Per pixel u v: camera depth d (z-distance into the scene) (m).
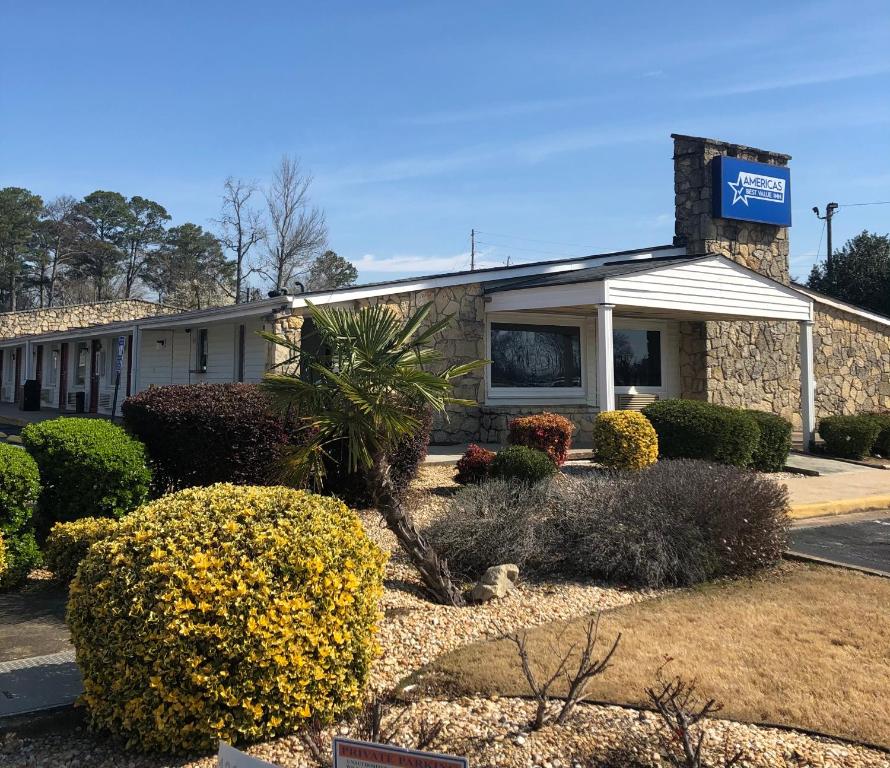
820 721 3.52
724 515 6.41
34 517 6.36
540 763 3.11
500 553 6.21
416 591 5.64
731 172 17.08
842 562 7.03
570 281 13.21
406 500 8.53
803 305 15.80
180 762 3.20
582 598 5.66
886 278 29.36
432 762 2.25
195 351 18.20
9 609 5.25
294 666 3.32
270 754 3.22
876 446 16.16
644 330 17.41
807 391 16.12
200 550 3.39
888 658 4.36
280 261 41.25
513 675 4.03
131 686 3.22
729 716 3.56
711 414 11.84
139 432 7.77
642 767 3.08
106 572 3.39
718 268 14.38
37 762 3.22
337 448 7.97
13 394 29.11
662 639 4.66
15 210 62.03
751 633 4.80
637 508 6.48
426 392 4.89
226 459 7.61
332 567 3.55
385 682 4.00
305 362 5.33
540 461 9.12
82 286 64.88
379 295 13.24
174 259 66.19
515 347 15.59
